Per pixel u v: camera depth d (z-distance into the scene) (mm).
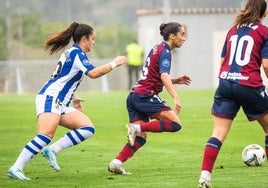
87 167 18734
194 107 38562
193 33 67125
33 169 18391
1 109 38875
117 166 17234
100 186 15688
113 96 51156
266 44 14617
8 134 27438
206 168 14547
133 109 17359
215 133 14742
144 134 17422
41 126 16578
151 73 17062
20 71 66250
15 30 81188
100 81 66375
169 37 17109
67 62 16656
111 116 34250
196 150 22062
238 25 14945
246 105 14828
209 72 67688
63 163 19516
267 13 15117
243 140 24438
